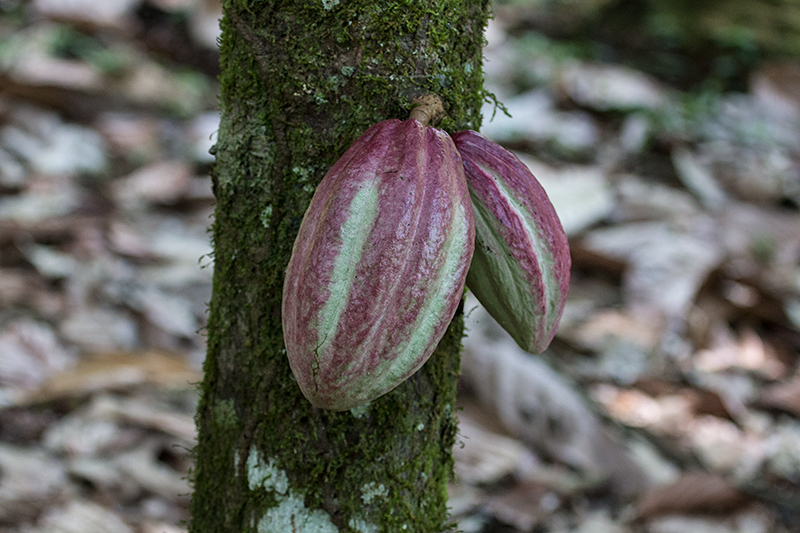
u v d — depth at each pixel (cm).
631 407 476
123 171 710
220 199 194
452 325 198
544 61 963
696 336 550
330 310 150
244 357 194
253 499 194
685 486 380
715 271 582
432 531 204
